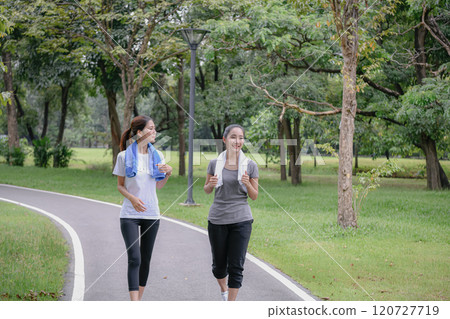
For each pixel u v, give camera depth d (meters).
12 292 4.69
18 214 10.55
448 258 6.79
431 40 18.23
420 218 11.16
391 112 17.92
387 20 17.91
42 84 24.14
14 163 30.80
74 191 16.31
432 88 14.69
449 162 30.03
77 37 18.56
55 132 57.69
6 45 20.62
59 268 5.79
